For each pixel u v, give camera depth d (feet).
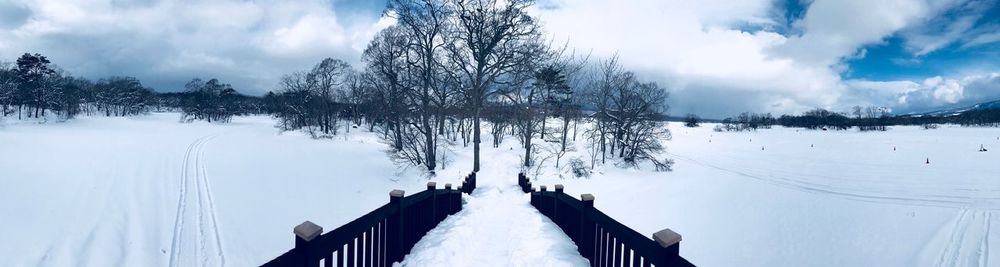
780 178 111.14
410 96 80.89
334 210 51.70
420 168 83.87
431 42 79.41
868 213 71.92
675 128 306.96
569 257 16.67
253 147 113.19
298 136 157.28
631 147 113.19
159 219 40.37
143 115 284.20
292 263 8.55
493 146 124.57
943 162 140.87
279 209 48.70
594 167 103.81
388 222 15.25
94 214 41.24
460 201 32.40
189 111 257.34
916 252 54.13
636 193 82.28
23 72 192.85
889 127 307.37
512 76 79.71
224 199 50.24
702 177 105.19
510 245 19.31
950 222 67.05
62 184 53.42
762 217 67.05
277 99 206.39
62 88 214.48
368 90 126.00
